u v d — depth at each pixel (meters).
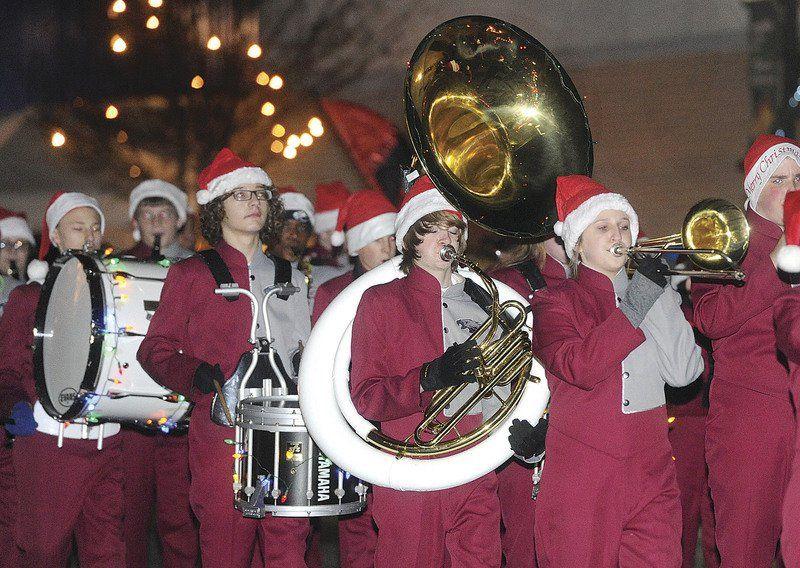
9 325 7.00
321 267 9.62
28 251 9.20
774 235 6.07
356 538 7.24
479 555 5.59
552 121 6.12
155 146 18.27
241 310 6.39
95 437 6.76
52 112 18.50
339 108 14.23
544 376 5.70
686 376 5.35
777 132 17.47
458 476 5.50
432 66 5.86
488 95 6.03
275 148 18.39
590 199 5.37
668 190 18.80
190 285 6.34
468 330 5.82
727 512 5.98
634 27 19.16
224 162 6.61
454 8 19.44
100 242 7.75
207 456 6.14
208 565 6.16
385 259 7.80
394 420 5.70
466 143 5.95
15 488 8.12
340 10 18.45
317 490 5.83
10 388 6.92
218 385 6.01
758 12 18.14
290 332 6.59
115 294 6.48
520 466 6.69
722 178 18.48
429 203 5.75
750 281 5.77
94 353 6.38
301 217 9.45
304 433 5.79
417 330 5.70
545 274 7.04
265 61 18.28
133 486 7.99
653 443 5.26
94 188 21.00
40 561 6.82
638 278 5.11
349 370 5.84
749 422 5.88
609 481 5.19
